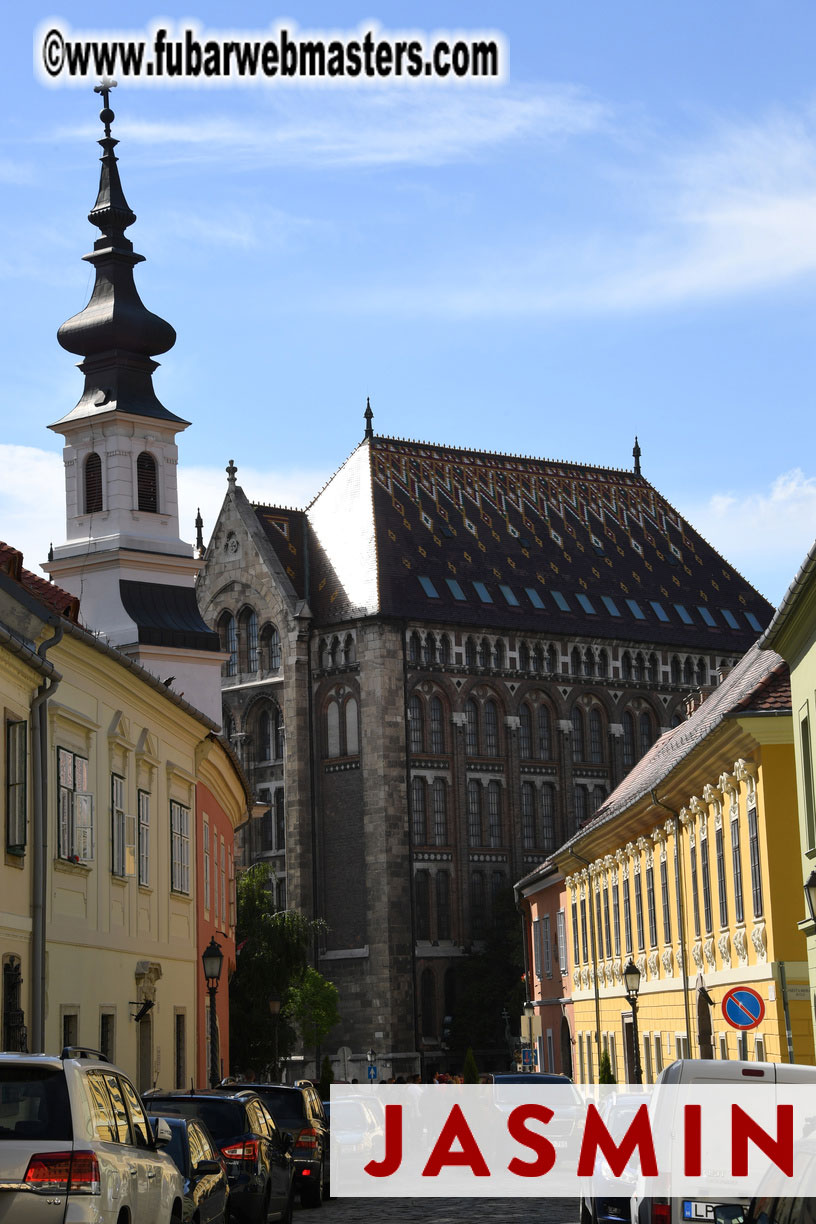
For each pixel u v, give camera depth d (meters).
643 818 63.62
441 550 149.00
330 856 140.38
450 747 142.75
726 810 49.91
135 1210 18.30
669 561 166.25
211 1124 28.47
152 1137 19.94
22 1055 17.45
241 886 101.69
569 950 87.44
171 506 107.44
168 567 106.44
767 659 58.25
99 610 105.25
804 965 44.09
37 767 35.94
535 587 152.50
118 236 108.12
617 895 72.25
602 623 154.12
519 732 147.12
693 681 159.00
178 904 51.62
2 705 33.91
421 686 142.12
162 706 48.09
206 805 58.03
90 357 107.69
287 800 141.25
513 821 145.00
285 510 151.12
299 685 142.25
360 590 142.75
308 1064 136.38
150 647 103.62
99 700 41.97
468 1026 138.50
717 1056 52.25
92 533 106.00
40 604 35.34
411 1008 136.38
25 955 35.12
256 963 97.88
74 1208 16.45
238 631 146.75
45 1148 16.59
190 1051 52.53
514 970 139.38
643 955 65.69
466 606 146.12
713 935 52.41
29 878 35.56
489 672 146.00
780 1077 20.11
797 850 44.53
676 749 67.25
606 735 152.75
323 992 119.44
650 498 171.88
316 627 143.38
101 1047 41.56
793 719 43.66
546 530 159.12
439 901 140.38
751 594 169.12
